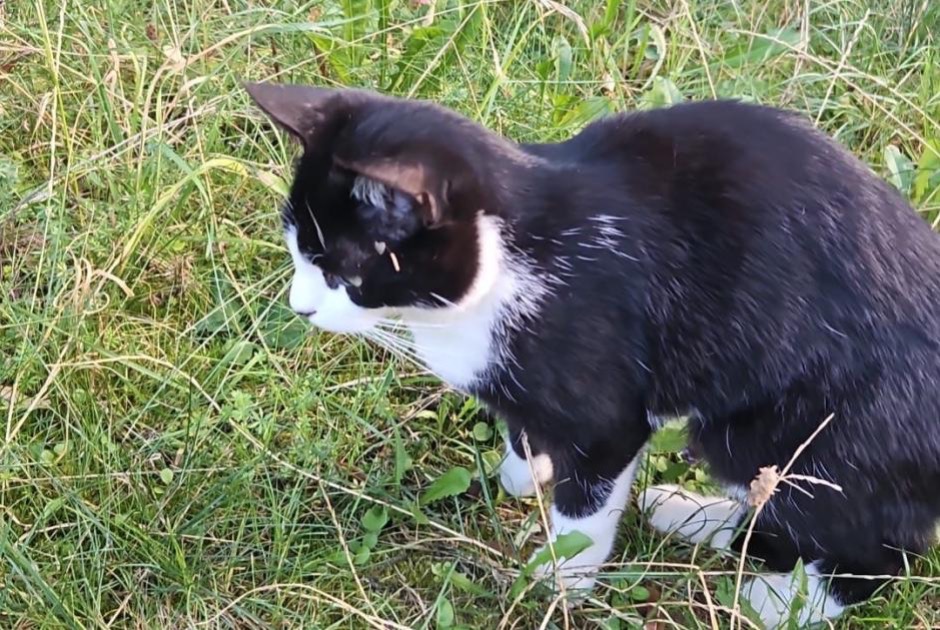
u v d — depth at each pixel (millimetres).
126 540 973
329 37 1161
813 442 923
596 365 900
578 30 1243
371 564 990
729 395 928
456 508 1015
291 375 1045
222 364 1025
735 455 950
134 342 1051
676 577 994
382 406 1038
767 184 903
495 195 860
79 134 1144
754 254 900
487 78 1189
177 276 1085
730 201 901
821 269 902
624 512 1006
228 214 1121
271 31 1151
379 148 833
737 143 910
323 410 1035
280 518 985
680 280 903
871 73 1230
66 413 1019
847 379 909
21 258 1085
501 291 881
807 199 904
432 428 1053
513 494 1025
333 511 983
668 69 1231
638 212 896
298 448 1015
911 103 1175
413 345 923
